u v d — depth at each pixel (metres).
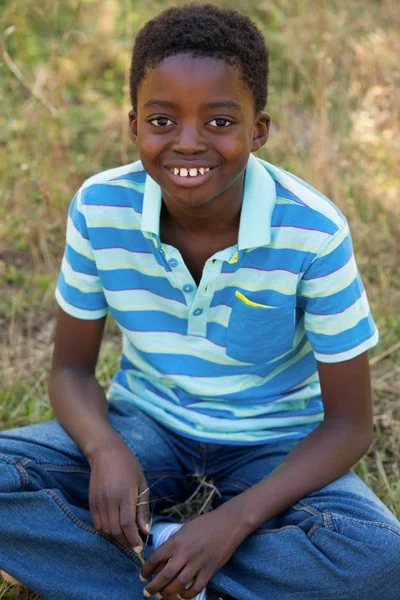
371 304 3.79
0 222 4.24
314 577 2.14
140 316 2.46
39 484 2.32
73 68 5.38
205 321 2.38
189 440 2.57
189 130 2.07
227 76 2.05
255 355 2.42
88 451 2.39
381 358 3.55
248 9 5.89
